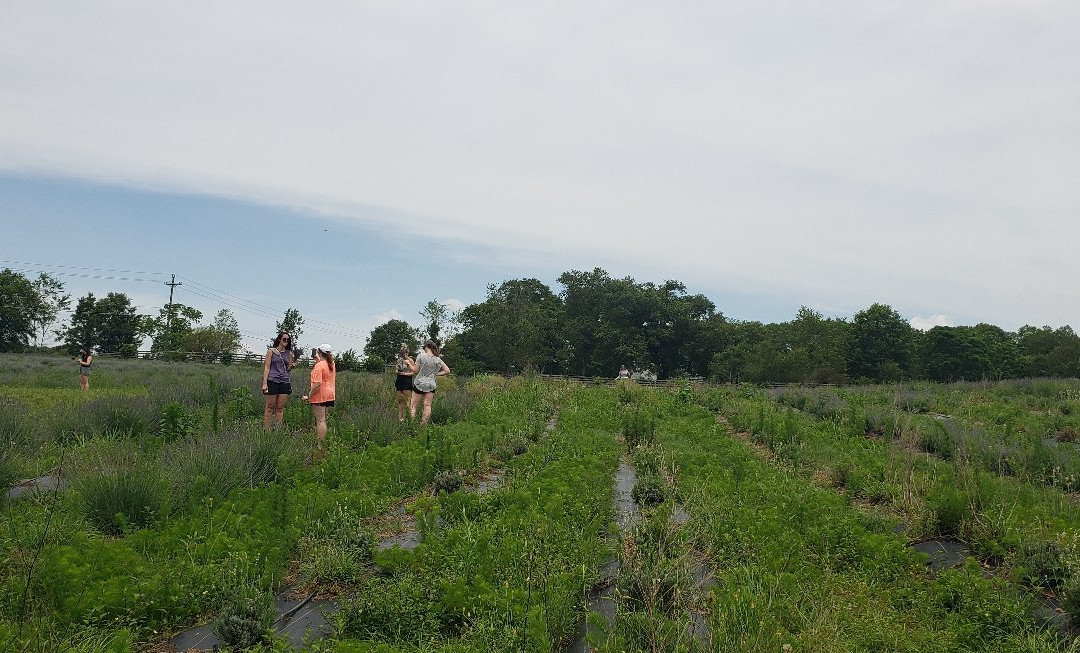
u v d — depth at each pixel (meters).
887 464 10.12
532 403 20.47
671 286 84.75
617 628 4.64
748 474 9.88
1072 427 15.86
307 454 9.81
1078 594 5.05
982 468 8.67
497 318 71.50
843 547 6.52
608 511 7.66
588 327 82.81
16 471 7.82
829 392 28.47
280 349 11.62
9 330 80.12
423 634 4.66
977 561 6.14
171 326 75.56
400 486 8.64
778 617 4.76
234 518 6.47
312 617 5.14
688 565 5.35
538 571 5.34
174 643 4.70
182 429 10.79
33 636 4.13
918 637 4.73
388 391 18.64
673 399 24.17
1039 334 100.25
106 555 5.30
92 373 28.45
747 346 81.44
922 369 82.19
